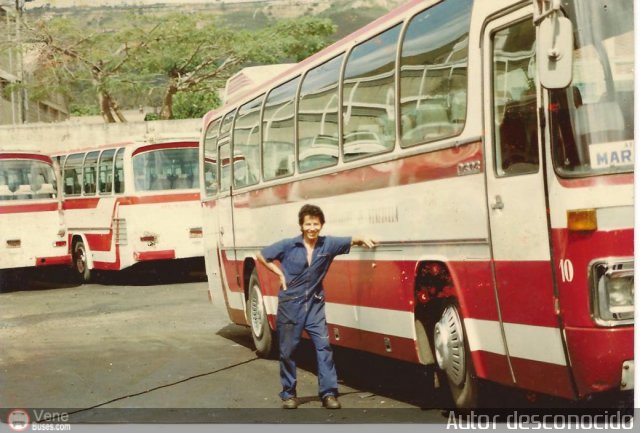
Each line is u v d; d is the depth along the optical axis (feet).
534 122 18.81
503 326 19.83
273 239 32.45
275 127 32.27
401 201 23.63
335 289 27.71
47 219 68.44
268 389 28.09
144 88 76.43
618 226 17.65
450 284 22.30
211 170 40.50
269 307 33.45
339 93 27.25
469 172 20.76
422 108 22.81
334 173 27.40
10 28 76.54
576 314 17.75
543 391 19.02
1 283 72.43
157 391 28.66
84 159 72.38
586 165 17.89
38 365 34.12
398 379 28.27
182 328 42.78
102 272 73.20
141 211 66.23
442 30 22.26
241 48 55.11
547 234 18.37
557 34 17.47
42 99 87.61
